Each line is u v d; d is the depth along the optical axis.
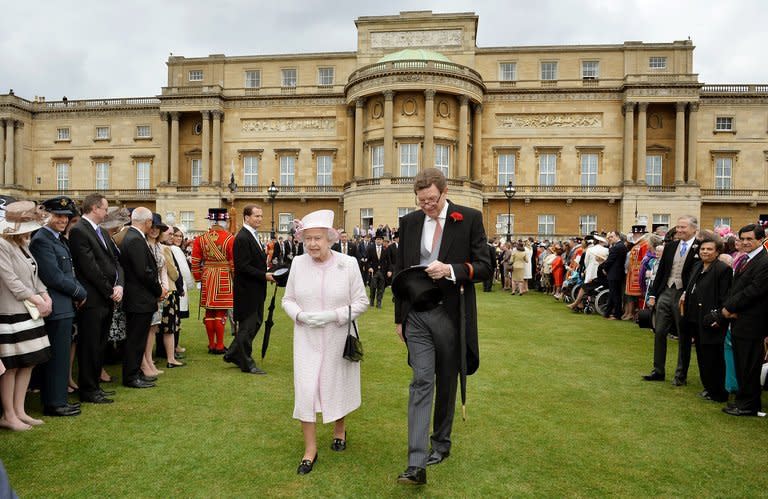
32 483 4.75
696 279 7.93
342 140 48.28
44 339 6.24
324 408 5.20
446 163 42.91
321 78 50.19
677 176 43.66
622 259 15.84
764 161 44.81
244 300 8.95
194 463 5.23
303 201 48.59
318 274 5.36
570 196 45.53
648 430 6.40
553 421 6.66
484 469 5.22
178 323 10.27
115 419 6.50
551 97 46.09
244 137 49.31
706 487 4.90
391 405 7.21
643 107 44.00
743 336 7.01
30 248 6.47
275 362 9.80
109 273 7.33
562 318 16.00
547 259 23.34
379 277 18.33
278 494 4.63
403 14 48.59
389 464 5.29
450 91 41.94
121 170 52.34
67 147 53.16
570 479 5.03
